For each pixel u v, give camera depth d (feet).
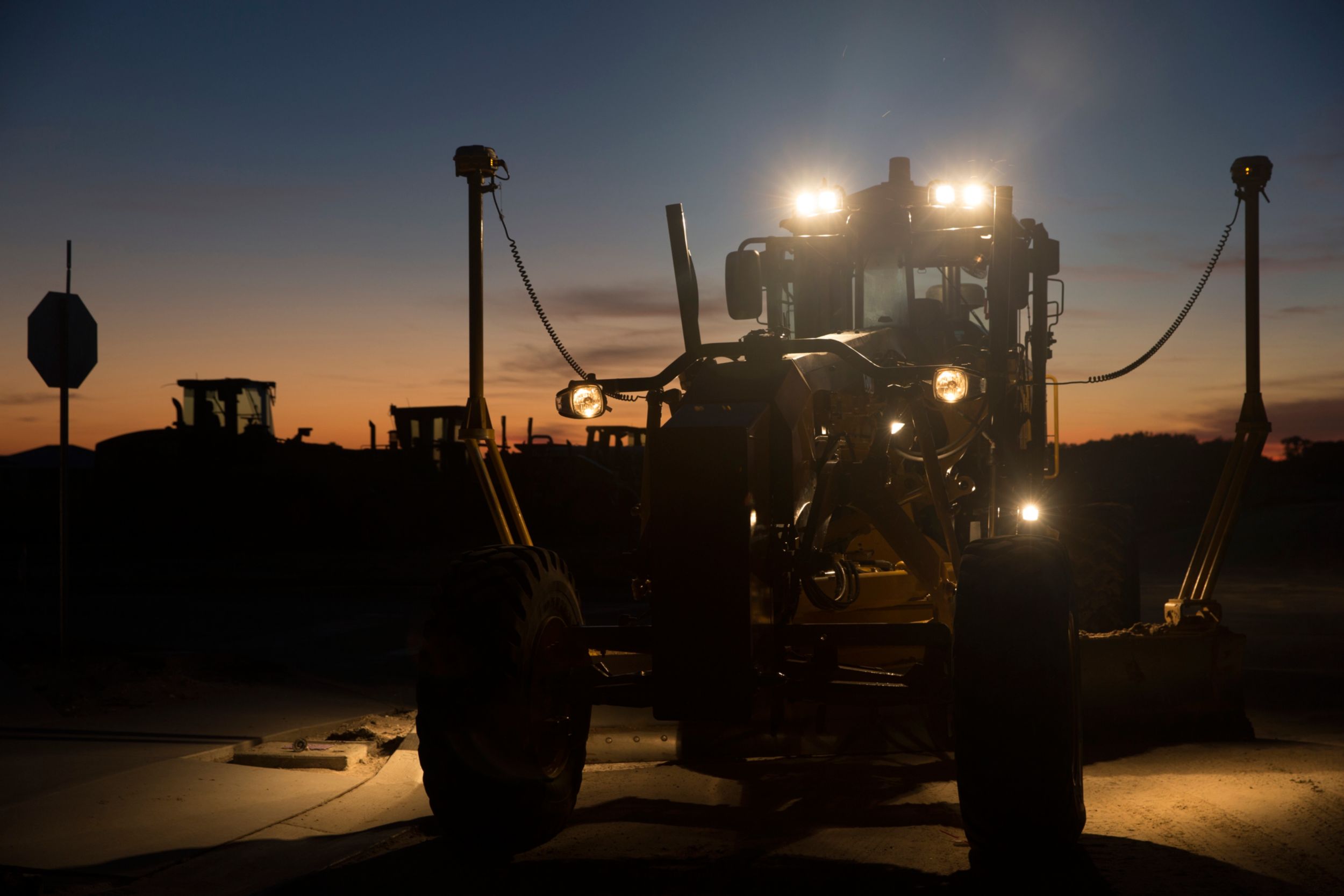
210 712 25.07
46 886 13.26
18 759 19.98
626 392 14.90
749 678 12.66
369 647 37.81
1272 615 46.16
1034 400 23.48
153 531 93.25
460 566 14.48
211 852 14.65
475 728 13.43
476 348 20.59
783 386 14.05
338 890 12.78
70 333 30.60
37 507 101.24
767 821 15.26
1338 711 24.98
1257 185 21.02
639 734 19.30
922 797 16.33
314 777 19.36
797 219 23.89
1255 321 20.99
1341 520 93.81
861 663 19.06
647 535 13.88
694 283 14.87
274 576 66.28
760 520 13.32
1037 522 22.31
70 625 43.55
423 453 94.73
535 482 90.99
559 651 14.80
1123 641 19.29
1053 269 23.61
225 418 94.63
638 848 14.12
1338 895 11.69
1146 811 14.98
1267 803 15.26
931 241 23.08
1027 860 12.48
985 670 12.06
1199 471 194.18
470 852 13.83
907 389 14.94
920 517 20.43
